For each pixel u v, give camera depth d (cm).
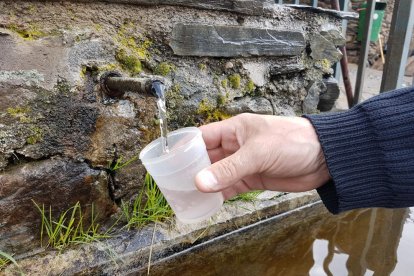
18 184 41
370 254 53
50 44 41
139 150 50
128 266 47
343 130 33
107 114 46
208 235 53
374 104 33
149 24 49
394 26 78
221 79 58
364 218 63
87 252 45
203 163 32
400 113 32
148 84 39
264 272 49
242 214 56
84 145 45
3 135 39
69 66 43
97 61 45
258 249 54
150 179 51
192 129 34
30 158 42
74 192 45
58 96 42
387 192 32
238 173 31
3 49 38
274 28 62
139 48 49
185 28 52
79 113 44
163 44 51
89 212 47
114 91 46
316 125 33
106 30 46
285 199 61
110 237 48
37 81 41
